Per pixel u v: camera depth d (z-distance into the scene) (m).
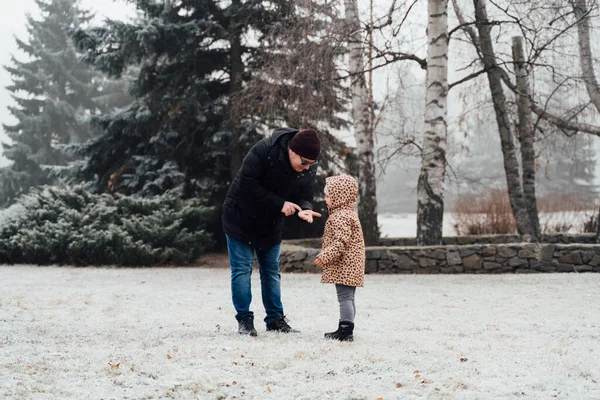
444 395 3.31
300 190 5.14
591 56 13.07
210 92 16.89
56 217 14.50
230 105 15.57
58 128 33.91
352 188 5.00
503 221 16.02
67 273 11.59
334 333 4.94
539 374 3.74
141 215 14.27
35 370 3.86
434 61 12.19
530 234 13.23
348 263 4.86
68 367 3.93
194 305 7.27
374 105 15.73
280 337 4.99
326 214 15.88
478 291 8.43
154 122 16.06
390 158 13.73
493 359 4.16
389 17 12.19
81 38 15.34
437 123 12.16
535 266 10.77
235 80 16.02
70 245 13.12
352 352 4.33
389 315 6.44
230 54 16.55
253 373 3.80
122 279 10.55
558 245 10.77
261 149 4.82
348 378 3.69
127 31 15.05
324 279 4.89
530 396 3.27
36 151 33.41
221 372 3.80
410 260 11.14
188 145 16.06
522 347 4.58
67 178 17.47
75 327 5.59
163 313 6.60
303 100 12.63
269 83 12.91
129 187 16.38
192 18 16.00
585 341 4.86
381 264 11.23
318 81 12.70
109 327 5.61
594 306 6.82
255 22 15.34
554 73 12.52
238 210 4.98
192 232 14.45
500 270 10.88
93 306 7.13
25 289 8.89
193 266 13.59
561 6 11.87
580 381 3.57
